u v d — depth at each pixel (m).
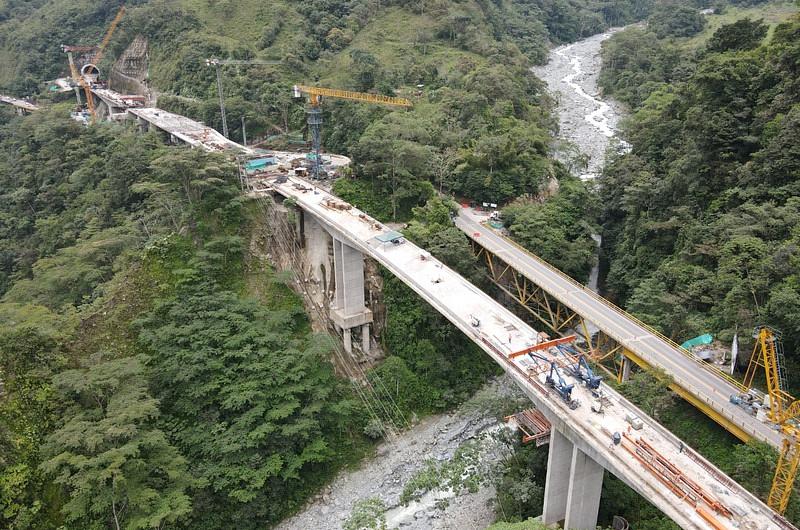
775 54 88.81
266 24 180.25
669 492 44.59
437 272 78.12
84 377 62.28
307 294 95.31
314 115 115.19
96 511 56.41
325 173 114.31
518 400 71.31
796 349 59.88
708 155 87.44
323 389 75.88
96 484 56.66
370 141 105.81
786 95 80.31
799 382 60.16
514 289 100.38
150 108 173.50
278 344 77.94
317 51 171.38
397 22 185.88
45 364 67.88
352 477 75.88
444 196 113.25
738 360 65.25
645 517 58.03
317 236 99.06
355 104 135.38
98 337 75.81
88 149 127.06
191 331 76.88
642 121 119.44
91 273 84.12
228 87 155.00
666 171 98.94
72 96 197.12
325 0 187.50
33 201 122.94
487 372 91.75
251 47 171.88
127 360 67.00
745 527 41.62
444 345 90.50
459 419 84.81
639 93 174.12
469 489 65.50
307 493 72.75
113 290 81.75
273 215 98.12
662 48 195.00
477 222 108.38
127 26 196.62
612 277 97.88
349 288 90.50
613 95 194.75
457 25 182.50
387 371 86.94
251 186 103.25
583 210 109.75
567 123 174.25
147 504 57.22
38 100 192.75
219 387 72.62
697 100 98.31
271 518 68.69
